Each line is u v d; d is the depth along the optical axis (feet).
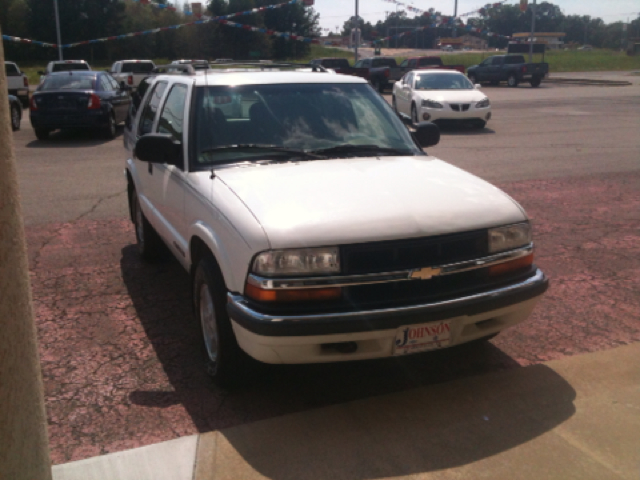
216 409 11.65
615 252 20.66
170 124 15.47
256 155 13.53
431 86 57.11
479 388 12.23
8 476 6.60
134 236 22.72
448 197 11.65
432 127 16.38
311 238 10.30
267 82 15.02
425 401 11.78
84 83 48.62
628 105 72.38
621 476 9.62
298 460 10.03
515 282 11.59
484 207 11.55
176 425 11.10
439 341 11.03
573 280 18.13
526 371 12.87
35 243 21.83
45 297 16.98
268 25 187.42
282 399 12.03
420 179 12.42
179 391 12.26
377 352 10.77
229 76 15.11
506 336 14.60
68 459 10.13
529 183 31.53
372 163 13.37
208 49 192.24
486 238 11.27
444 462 9.98
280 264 10.21
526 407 11.52
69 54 196.65
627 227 23.63
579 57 220.64
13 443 6.62
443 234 10.88
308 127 14.29
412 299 10.65
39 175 33.88
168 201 14.92
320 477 9.64
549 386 12.24
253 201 11.22
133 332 14.87
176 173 14.12
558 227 23.71
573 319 15.44
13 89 74.54
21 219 6.65
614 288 17.48
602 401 11.67
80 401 11.85
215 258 11.98
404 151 14.65
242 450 10.28
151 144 13.69
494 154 40.34
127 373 12.94
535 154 40.19
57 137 50.34
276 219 10.59
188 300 16.84
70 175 33.88
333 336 10.25
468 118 52.49
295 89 15.10
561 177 32.94
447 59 183.73
